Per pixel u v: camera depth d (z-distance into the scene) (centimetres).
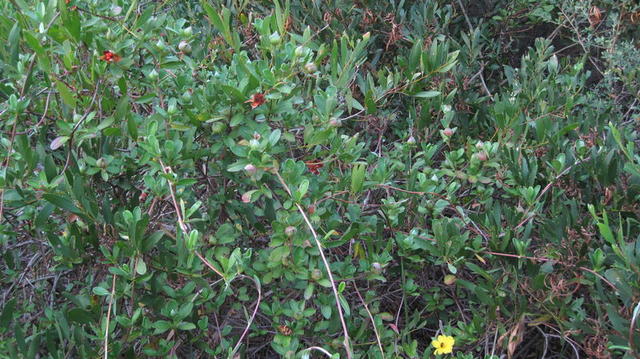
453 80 189
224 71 134
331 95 136
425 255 139
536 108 182
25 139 117
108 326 110
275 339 117
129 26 143
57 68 127
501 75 225
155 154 116
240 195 139
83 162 124
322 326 123
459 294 145
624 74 196
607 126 169
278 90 120
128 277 111
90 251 122
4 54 129
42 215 114
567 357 147
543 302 129
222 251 122
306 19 211
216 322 126
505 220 150
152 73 129
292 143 144
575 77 192
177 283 124
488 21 239
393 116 175
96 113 128
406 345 126
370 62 217
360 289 137
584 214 147
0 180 113
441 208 139
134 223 108
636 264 109
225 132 123
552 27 251
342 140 146
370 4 214
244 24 192
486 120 191
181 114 127
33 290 138
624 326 105
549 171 150
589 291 133
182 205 111
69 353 113
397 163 150
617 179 140
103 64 121
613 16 202
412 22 222
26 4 127
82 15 132
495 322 135
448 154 155
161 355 116
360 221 137
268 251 124
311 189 125
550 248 132
